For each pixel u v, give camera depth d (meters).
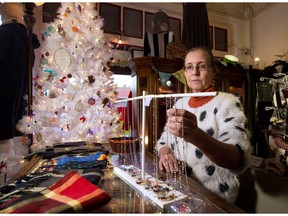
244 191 1.02
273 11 3.25
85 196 0.43
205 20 2.83
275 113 2.45
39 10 2.21
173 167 0.69
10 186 0.54
